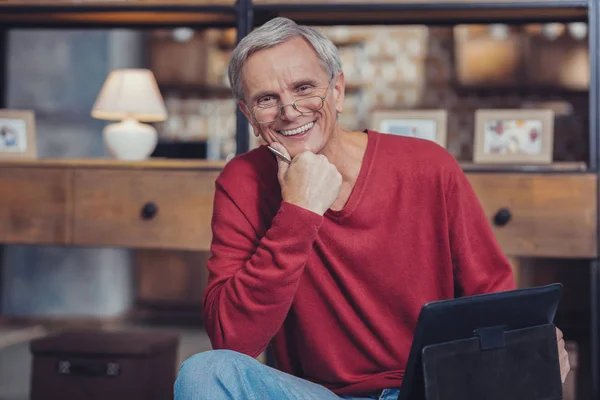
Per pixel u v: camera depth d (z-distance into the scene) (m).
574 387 2.46
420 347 1.15
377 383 1.44
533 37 5.34
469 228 1.48
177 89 5.78
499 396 1.19
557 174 2.22
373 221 1.44
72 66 5.16
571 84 5.33
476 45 5.39
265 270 1.34
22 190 2.44
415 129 2.49
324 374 1.48
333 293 1.45
